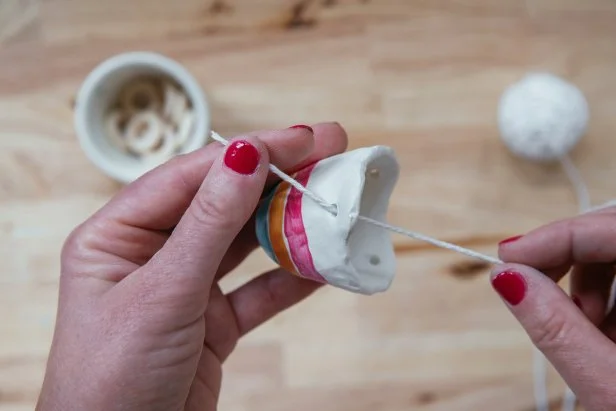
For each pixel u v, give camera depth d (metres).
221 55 0.45
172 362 0.29
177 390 0.29
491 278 0.31
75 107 0.44
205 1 0.45
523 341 0.44
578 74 0.46
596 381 0.29
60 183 0.44
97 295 0.31
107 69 0.42
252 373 0.43
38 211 0.44
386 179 0.31
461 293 0.44
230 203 0.28
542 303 0.29
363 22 0.45
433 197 0.45
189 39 0.45
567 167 0.45
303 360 0.44
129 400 0.28
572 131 0.43
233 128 0.44
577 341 0.29
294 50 0.45
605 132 0.45
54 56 0.45
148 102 0.45
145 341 0.28
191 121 0.44
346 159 0.29
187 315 0.28
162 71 0.43
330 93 0.45
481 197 0.45
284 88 0.45
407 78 0.45
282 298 0.36
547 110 0.42
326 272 0.29
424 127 0.45
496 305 0.44
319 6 0.45
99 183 0.44
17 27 0.45
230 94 0.45
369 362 0.44
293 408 0.43
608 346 0.29
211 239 0.28
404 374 0.44
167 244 0.28
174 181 0.32
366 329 0.44
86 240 0.32
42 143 0.44
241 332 0.36
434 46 0.45
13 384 0.43
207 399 0.34
